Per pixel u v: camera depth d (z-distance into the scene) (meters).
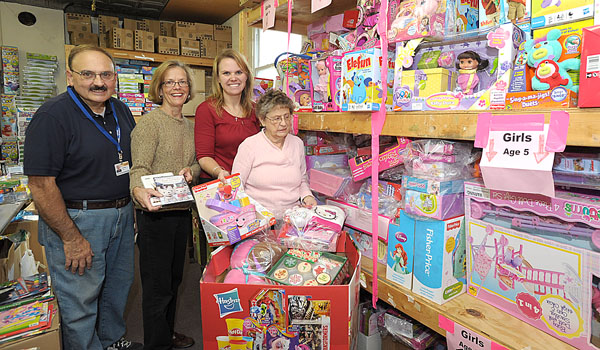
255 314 1.13
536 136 0.94
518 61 1.04
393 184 1.53
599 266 0.92
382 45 1.34
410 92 1.29
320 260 1.28
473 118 1.09
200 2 4.48
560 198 1.00
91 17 4.75
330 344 1.13
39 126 1.45
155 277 1.75
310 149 1.92
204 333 1.16
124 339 2.00
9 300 1.54
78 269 1.62
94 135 1.60
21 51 4.83
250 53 4.55
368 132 1.45
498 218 1.20
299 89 1.86
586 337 0.96
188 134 1.88
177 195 1.51
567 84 0.90
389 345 1.66
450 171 1.26
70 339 1.65
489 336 1.06
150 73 4.64
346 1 1.88
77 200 1.60
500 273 1.18
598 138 0.82
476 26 1.40
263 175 1.62
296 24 2.35
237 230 1.31
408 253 1.34
